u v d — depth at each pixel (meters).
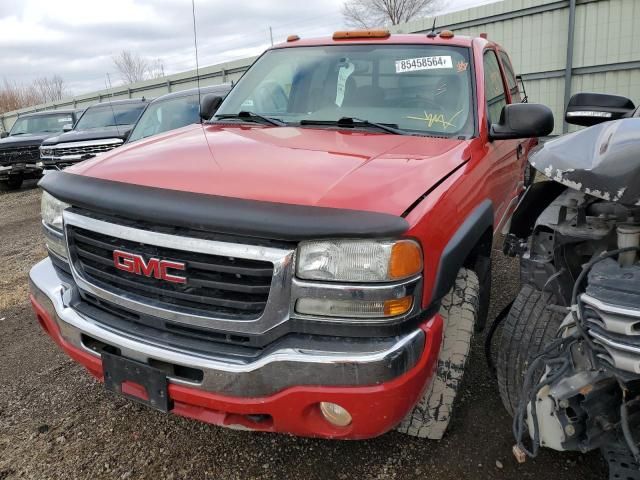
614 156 1.48
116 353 2.05
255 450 2.35
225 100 3.47
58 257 2.33
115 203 1.90
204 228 1.73
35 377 3.09
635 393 1.62
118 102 10.86
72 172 2.30
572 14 10.39
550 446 1.80
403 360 1.74
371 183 1.88
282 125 2.95
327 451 2.31
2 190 12.38
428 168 2.12
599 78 10.48
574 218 1.85
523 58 11.47
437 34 3.38
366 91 3.05
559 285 1.95
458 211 2.09
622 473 1.66
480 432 2.37
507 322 2.13
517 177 3.79
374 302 1.71
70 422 2.62
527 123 2.74
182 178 1.99
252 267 1.75
